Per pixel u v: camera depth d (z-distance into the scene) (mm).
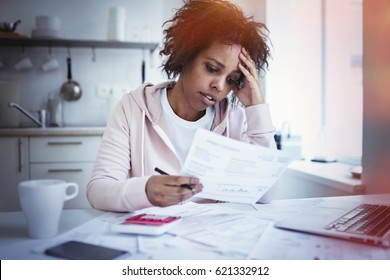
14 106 2711
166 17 3131
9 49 2959
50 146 2465
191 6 1052
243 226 699
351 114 2107
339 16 2232
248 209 842
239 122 1243
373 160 1385
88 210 826
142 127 1113
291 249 583
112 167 996
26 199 608
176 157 1122
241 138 1227
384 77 1308
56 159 2475
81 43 2850
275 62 2492
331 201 936
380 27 1320
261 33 1098
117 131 1084
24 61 2910
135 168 1116
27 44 2881
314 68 2424
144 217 705
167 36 1128
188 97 1072
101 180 866
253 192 849
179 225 700
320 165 2076
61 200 636
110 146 1052
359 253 574
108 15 3051
